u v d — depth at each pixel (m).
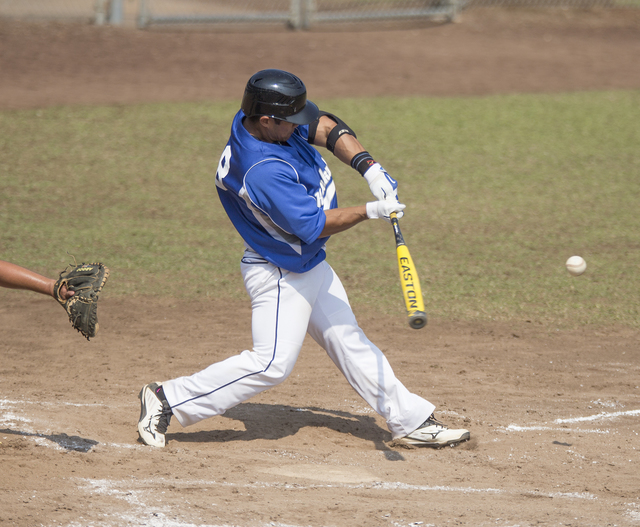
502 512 12.95
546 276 31.44
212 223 38.50
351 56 66.31
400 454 15.97
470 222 38.69
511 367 22.33
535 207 40.81
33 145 47.91
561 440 16.89
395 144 49.38
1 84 57.62
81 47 66.00
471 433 17.20
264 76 14.55
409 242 36.00
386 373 16.05
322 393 20.22
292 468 14.91
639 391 20.52
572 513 12.95
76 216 38.31
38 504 12.59
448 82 61.22
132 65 63.16
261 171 14.35
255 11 81.44
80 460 14.70
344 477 14.54
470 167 46.56
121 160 46.56
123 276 30.77
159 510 12.62
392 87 59.81
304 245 14.98
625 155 48.41
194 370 21.50
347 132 16.08
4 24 69.88
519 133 51.75
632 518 12.80
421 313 13.95
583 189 43.44
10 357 22.41
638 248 35.00
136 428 16.94
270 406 19.05
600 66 65.19
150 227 37.31
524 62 65.94
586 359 23.09
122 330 25.14
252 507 12.88
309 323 16.22
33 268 30.69
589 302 28.55
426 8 77.94
